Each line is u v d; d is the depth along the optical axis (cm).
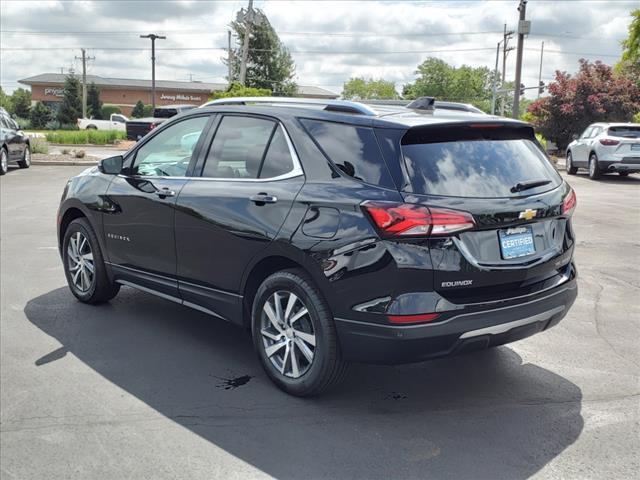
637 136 1883
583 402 413
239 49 5609
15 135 1983
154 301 625
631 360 483
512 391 429
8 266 761
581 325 563
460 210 362
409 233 355
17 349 499
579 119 3291
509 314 382
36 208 1230
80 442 362
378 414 396
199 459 345
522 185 395
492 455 349
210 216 455
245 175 451
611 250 878
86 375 452
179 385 437
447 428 379
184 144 505
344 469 336
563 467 337
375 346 371
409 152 375
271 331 431
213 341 520
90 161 2425
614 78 3297
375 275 365
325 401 414
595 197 1475
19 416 392
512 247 387
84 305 610
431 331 361
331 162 401
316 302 393
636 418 391
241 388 433
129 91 8306
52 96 8512
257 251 424
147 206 512
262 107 460
